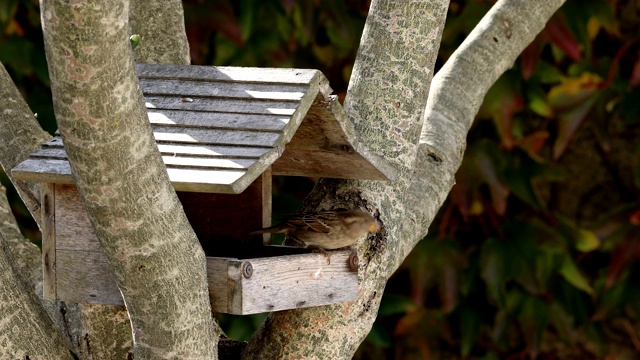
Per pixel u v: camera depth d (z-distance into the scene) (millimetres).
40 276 8953
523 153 14641
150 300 6285
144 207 6074
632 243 14969
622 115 15281
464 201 14109
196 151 7020
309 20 13930
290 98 7285
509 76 14227
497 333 15047
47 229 7617
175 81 7816
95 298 7562
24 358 6719
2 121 8891
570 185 17219
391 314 15398
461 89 9328
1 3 13344
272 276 7234
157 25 9688
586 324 15508
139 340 6461
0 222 9109
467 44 9672
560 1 10031
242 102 7418
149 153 6035
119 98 5730
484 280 14602
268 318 7879
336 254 7609
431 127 8984
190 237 6402
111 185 5926
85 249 7551
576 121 14617
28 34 13945
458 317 15484
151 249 6168
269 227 7789
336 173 7895
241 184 6715
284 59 14258
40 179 7273
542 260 14781
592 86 14695
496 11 9820
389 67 7871
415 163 8633
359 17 14484
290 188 14414
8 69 13766
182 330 6406
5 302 6691
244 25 13453
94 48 5488
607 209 17094
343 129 7422
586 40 14086
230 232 8023
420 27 7891
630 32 15891
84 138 5754
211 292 7117
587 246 14914
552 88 14641
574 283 14852
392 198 7914
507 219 14922
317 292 7527
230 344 8734
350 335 7746
